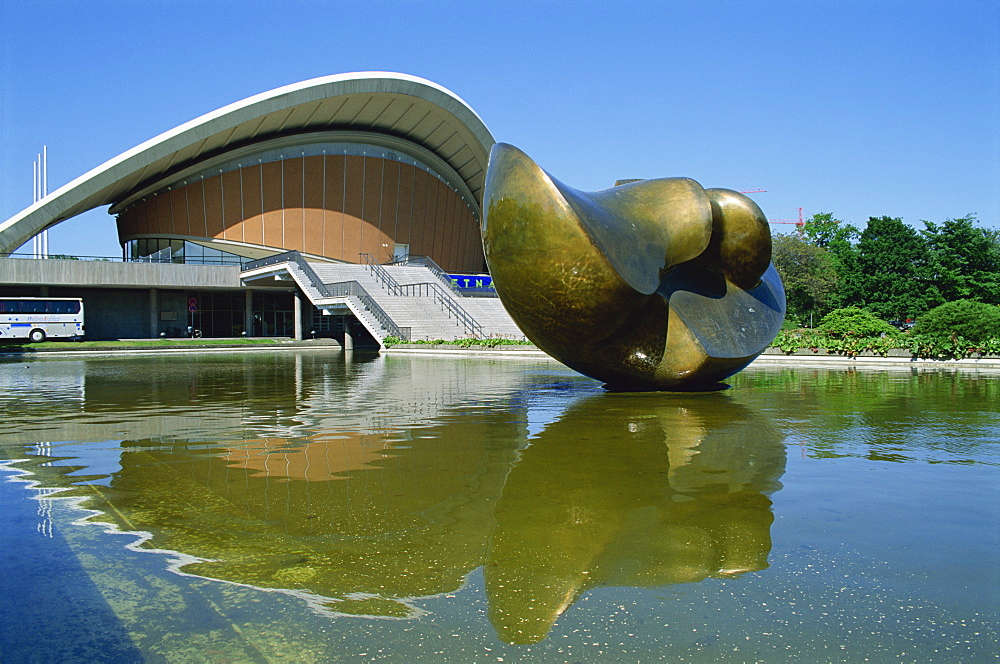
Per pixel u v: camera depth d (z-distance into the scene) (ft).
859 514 15.65
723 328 38.73
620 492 17.65
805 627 10.29
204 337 152.76
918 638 9.96
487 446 23.94
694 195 36.83
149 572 12.50
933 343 63.82
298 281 122.31
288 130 159.53
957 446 23.50
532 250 32.19
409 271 139.03
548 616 10.68
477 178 187.52
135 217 167.53
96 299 145.18
